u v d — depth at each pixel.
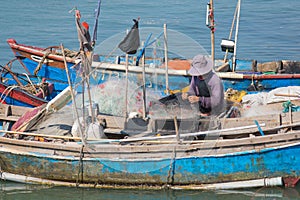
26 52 21.41
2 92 17.89
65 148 14.32
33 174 14.76
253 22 34.78
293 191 14.24
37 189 14.80
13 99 17.84
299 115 14.38
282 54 28.03
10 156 14.62
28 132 15.04
